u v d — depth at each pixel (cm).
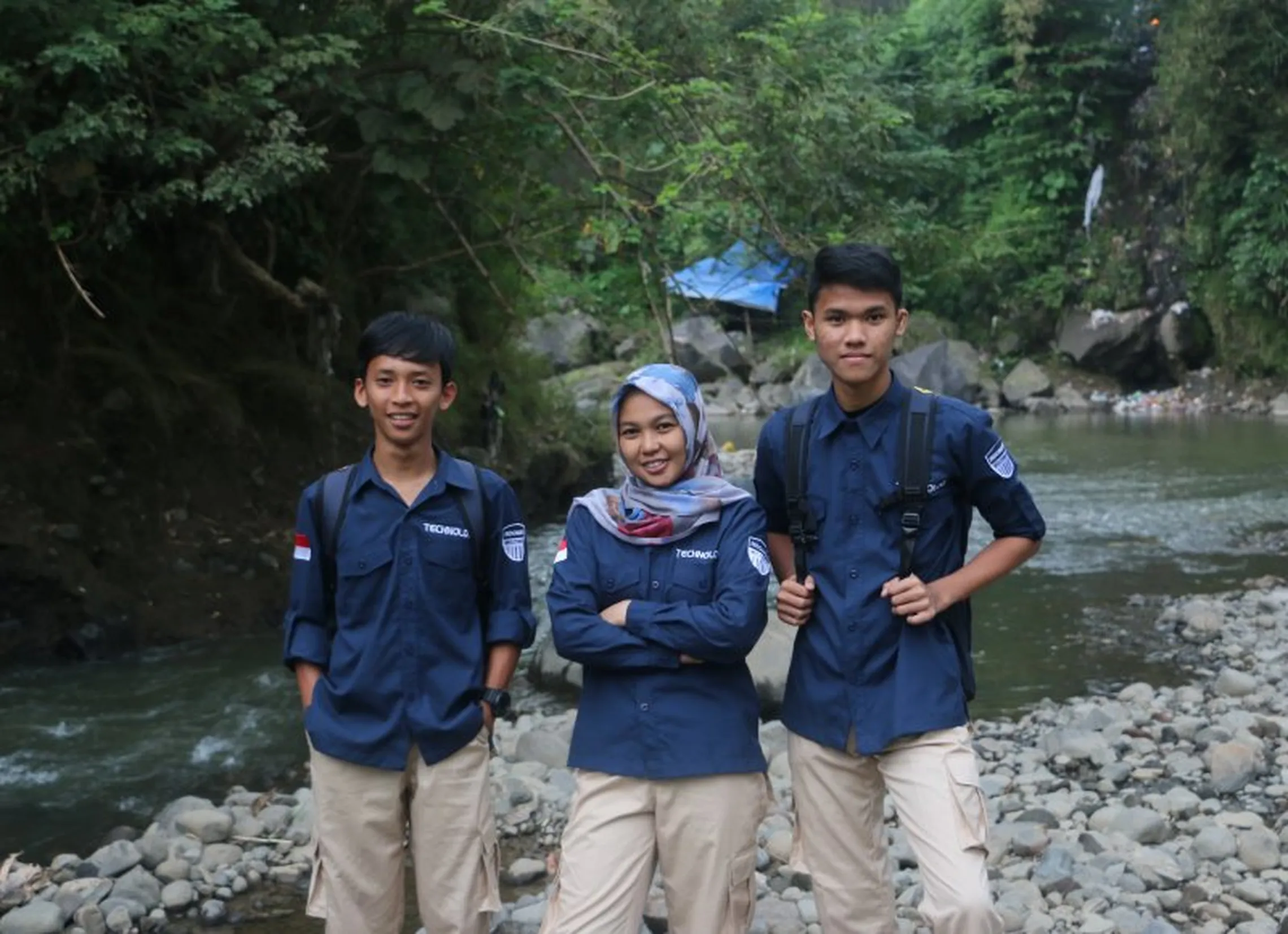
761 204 956
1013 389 2566
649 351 2197
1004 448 294
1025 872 427
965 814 275
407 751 296
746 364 2558
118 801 524
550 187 1050
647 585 293
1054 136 2762
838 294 287
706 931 288
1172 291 2620
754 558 289
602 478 1352
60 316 848
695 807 286
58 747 588
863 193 1059
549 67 920
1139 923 382
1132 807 477
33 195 782
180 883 426
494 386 1149
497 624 307
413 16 905
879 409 293
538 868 438
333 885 300
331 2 873
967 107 1662
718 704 290
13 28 705
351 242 1067
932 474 288
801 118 965
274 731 614
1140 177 2730
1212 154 2430
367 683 296
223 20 787
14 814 508
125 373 862
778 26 996
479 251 1123
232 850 455
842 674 290
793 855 308
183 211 895
